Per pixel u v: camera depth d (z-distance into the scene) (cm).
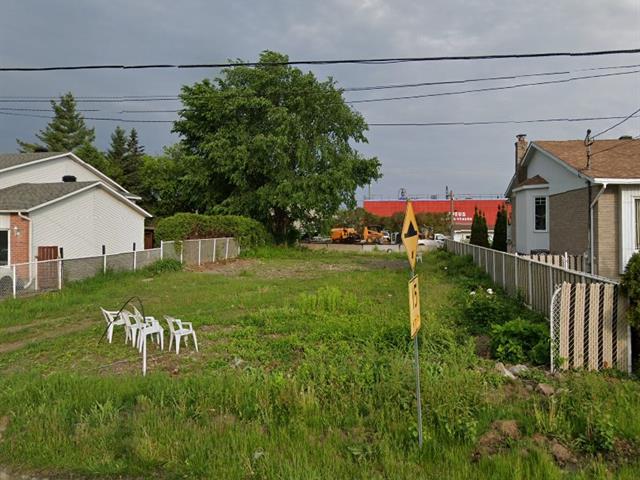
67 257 2300
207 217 3216
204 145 3884
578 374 655
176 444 468
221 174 3981
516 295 1306
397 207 7900
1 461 475
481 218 3303
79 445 486
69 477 443
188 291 1686
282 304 1342
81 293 1683
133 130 6750
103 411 545
